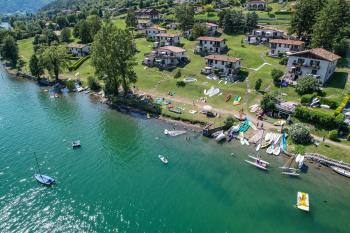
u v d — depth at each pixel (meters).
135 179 66.44
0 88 131.12
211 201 60.19
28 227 53.84
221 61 117.25
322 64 98.88
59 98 116.69
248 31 165.25
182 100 105.38
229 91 105.12
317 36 119.62
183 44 158.25
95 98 115.62
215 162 72.56
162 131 88.06
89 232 52.91
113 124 92.75
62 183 65.00
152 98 107.75
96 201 59.97
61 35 197.62
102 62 106.00
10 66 169.88
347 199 60.28
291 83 102.38
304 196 60.44
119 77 112.25
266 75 112.06
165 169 70.00
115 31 102.94
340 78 104.19
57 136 85.12
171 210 57.94
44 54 131.50
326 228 53.78
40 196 61.28
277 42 131.25
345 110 83.44
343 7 125.00
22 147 79.12
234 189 63.47
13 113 102.00
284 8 187.38
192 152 76.81
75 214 56.81
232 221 55.47
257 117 89.69
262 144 78.12
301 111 83.69
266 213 57.19
